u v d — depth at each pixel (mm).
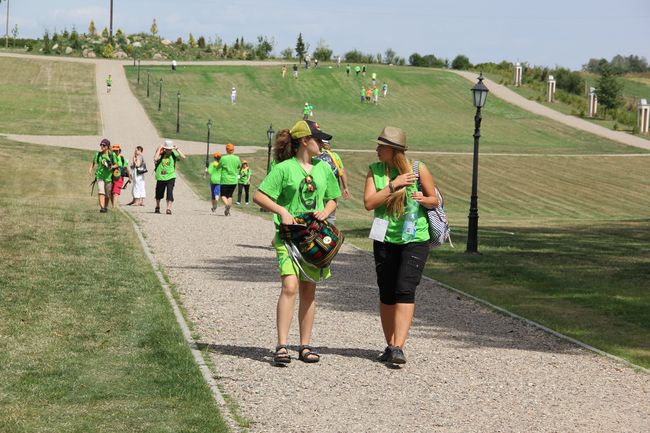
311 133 9242
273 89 114875
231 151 28609
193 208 32750
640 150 82875
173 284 13844
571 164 68938
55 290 12508
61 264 14945
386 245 9461
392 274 9484
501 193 55375
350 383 8438
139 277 13969
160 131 77375
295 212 9227
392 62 160250
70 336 9727
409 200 9336
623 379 9039
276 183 9211
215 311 11797
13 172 47781
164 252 17891
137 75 115625
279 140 9367
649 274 17828
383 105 110250
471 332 11281
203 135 77250
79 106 89188
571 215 47906
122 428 6652
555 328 11820
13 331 9828
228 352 9469
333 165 13062
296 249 9070
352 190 54188
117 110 88500
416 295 14156
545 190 57062
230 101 104125
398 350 9180
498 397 8133
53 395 7496
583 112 108750
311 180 9211
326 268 9227
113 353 9023
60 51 139625
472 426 7168
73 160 55312
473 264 18656
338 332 10922
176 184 48812
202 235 21531
